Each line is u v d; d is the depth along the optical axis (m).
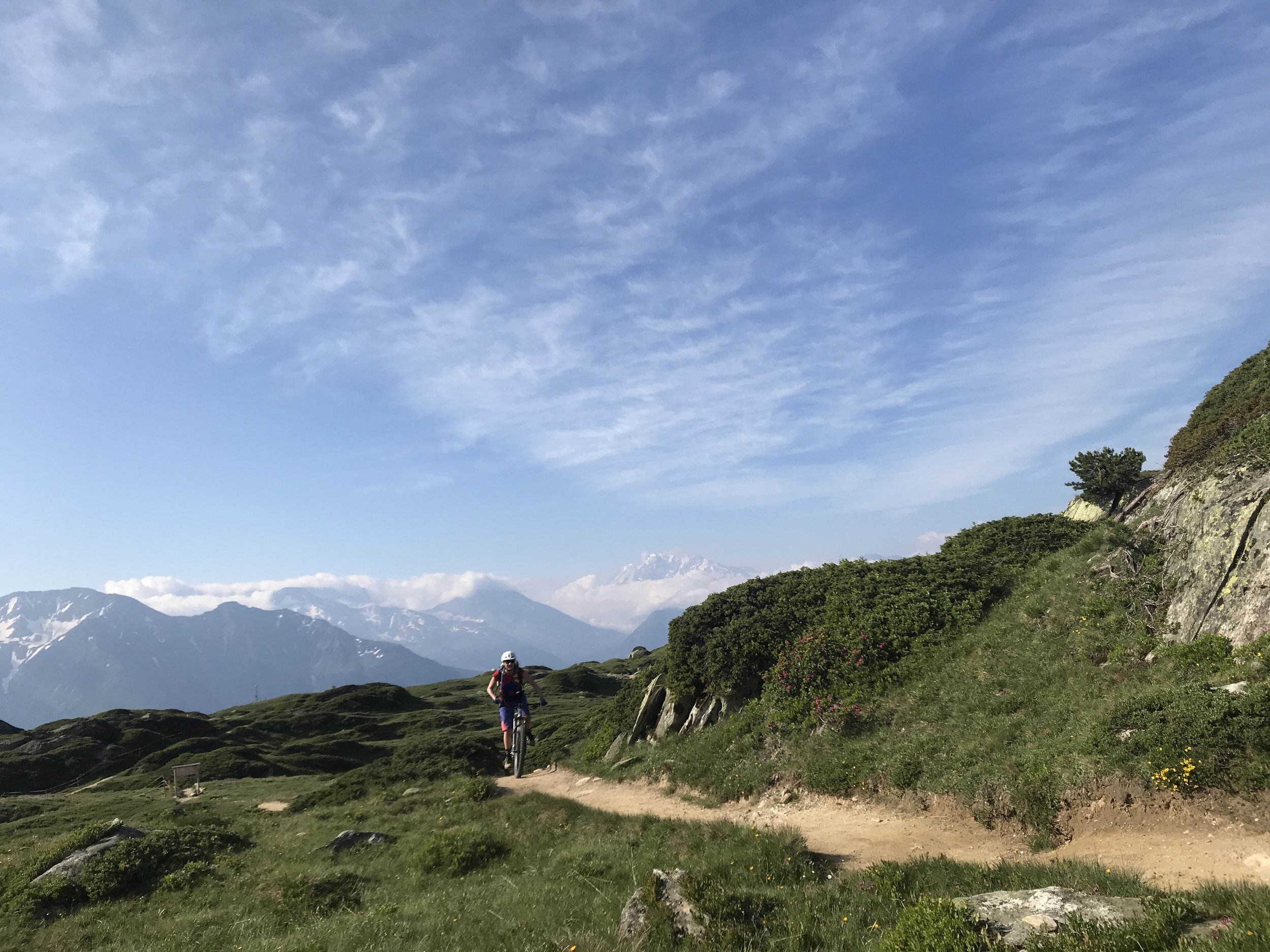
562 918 11.00
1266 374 24.78
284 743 83.00
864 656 23.89
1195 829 11.44
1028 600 22.97
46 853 19.19
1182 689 14.17
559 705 87.44
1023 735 16.58
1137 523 24.27
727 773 22.53
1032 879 9.82
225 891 16.64
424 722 88.19
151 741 81.06
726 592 33.06
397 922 12.04
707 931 9.15
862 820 16.69
